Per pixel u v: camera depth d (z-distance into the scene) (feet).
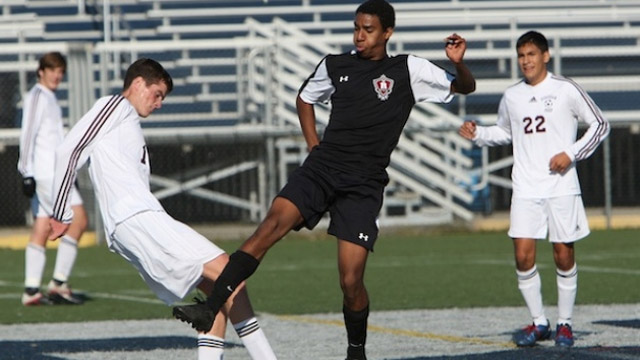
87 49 217.56
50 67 122.52
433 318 105.19
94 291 140.26
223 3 297.74
